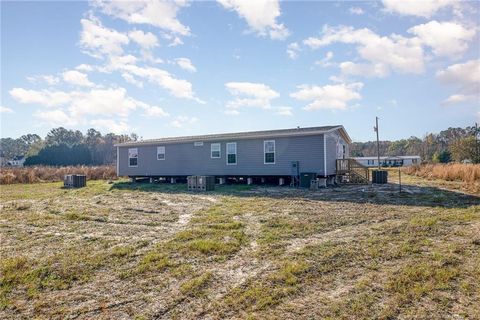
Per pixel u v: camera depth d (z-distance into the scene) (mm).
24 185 20438
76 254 5172
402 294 3465
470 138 42406
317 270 4262
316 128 17312
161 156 20438
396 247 5172
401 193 12219
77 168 29078
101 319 3115
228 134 19531
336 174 17375
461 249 4961
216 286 3830
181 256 4996
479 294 3443
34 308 3373
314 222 7238
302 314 3104
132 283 4004
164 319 3100
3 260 4863
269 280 3951
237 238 5973
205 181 14930
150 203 10969
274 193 13109
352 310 3146
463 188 14203
